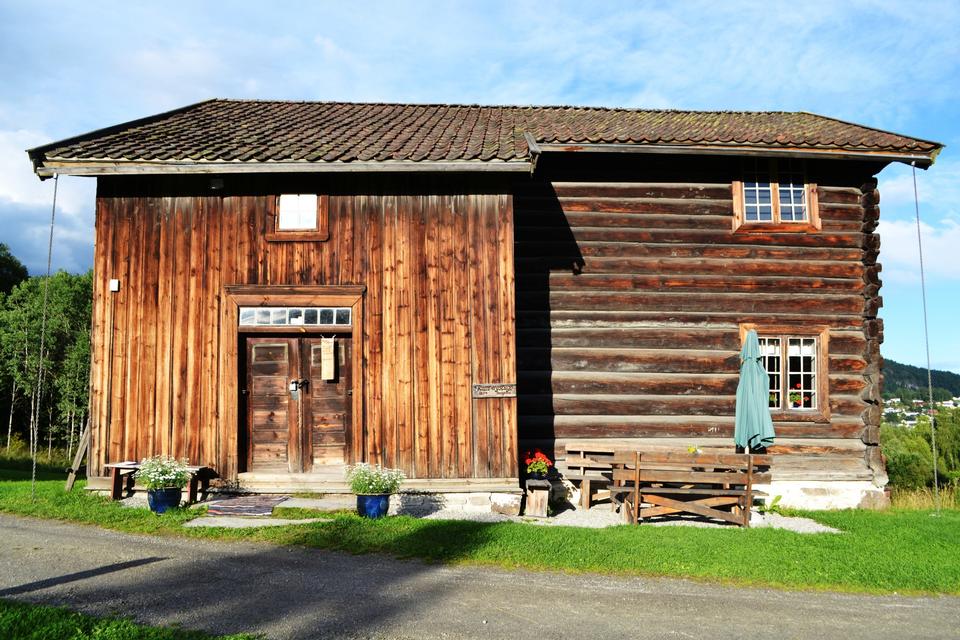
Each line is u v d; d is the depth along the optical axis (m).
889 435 32.31
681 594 6.44
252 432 9.88
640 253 11.47
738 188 11.69
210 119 12.20
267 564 6.87
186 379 9.74
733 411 11.29
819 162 11.89
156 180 9.99
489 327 9.84
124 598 5.78
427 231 9.97
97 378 9.72
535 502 9.67
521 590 6.38
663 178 11.65
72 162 9.31
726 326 11.43
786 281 11.59
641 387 11.23
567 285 11.34
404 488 9.55
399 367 9.77
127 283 9.84
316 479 9.64
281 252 9.93
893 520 9.98
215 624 5.25
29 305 33.09
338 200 10.00
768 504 11.04
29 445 32.53
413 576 6.65
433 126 12.17
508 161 9.47
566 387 11.16
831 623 5.84
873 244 11.66
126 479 9.62
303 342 9.98
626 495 10.02
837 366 11.57
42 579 6.21
